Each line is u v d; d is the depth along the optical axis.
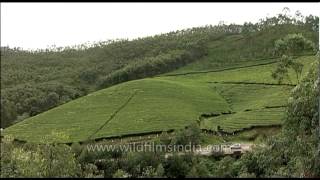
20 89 190.62
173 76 182.00
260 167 44.22
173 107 125.44
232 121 108.00
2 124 165.00
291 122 42.38
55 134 53.75
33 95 182.88
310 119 40.69
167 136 90.44
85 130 111.62
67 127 116.44
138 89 145.50
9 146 49.38
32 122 127.00
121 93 143.25
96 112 128.00
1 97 181.50
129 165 67.50
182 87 149.00
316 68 41.28
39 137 108.62
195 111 122.50
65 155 45.94
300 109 41.06
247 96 138.75
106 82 197.75
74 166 46.03
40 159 43.97
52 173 43.38
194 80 170.00
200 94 141.75
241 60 187.38
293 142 40.78
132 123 112.94
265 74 156.25
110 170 67.25
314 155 35.75
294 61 86.31
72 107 136.50
